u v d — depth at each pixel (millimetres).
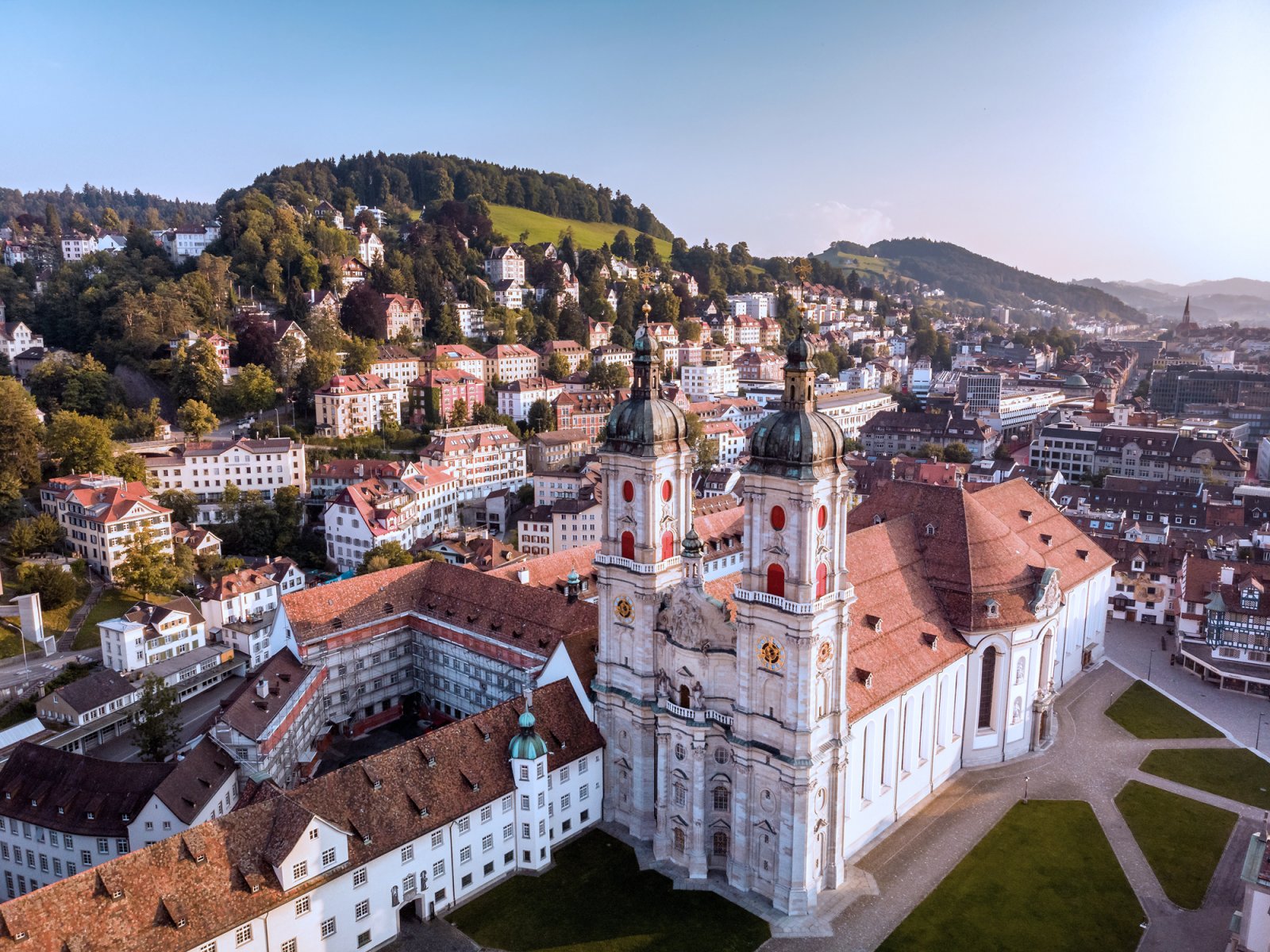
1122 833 94500
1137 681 131375
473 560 169375
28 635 147500
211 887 68875
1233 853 91250
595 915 82625
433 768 84312
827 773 82875
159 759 114250
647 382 87250
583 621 109875
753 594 78750
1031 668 108812
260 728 100062
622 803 96438
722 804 87500
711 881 87562
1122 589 158000
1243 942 70312
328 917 74625
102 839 90375
